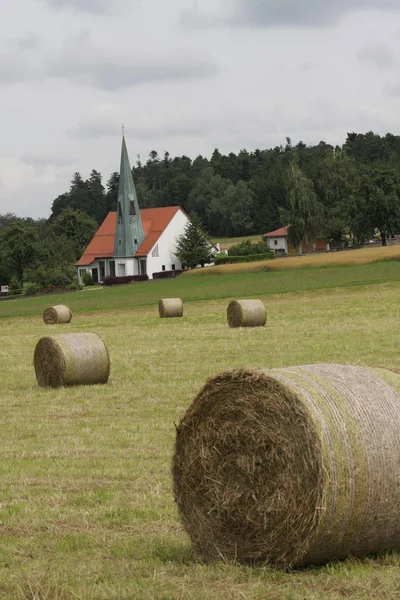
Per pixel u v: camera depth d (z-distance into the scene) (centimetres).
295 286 6906
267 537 900
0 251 15400
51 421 1941
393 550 923
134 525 1095
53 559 966
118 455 1530
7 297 11506
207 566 919
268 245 16475
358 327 3834
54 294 10112
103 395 2297
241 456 927
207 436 956
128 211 14262
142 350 3428
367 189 13650
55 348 2495
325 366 992
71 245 17062
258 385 923
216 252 14550
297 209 14638
